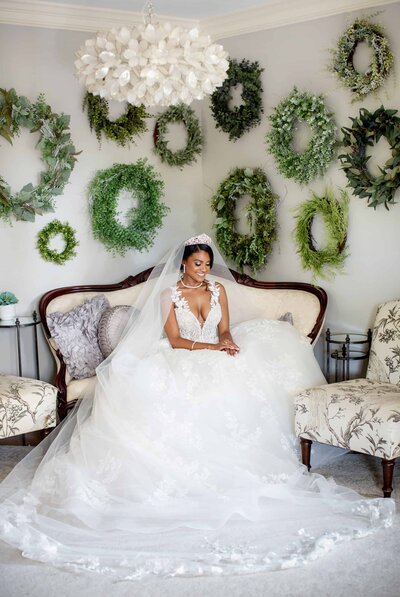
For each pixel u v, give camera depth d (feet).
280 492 11.27
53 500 11.51
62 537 10.36
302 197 16.11
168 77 10.55
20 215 15.64
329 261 15.57
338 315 15.79
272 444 12.14
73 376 14.87
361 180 14.51
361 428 11.59
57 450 12.30
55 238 16.38
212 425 11.95
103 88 10.69
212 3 15.70
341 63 14.62
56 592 8.96
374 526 10.44
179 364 12.64
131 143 17.12
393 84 14.19
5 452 14.65
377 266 14.96
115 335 14.94
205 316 13.96
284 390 13.08
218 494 11.10
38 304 16.25
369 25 14.23
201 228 18.25
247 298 15.20
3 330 16.03
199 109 17.92
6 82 15.51
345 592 8.79
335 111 15.21
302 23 15.53
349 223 15.34
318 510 10.96
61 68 16.01
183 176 17.95
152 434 11.66
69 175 15.97
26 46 15.61
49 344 15.55
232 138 17.04
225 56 10.94
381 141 14.38
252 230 17.03
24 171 15.78
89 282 16.85
